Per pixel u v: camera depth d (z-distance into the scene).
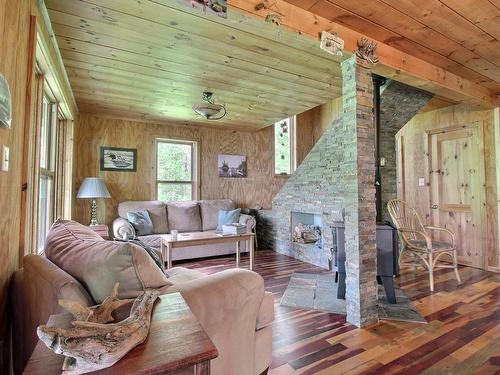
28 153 1.54
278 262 4.22
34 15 1.62
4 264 1.25
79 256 1.21
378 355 1.83
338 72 2.93
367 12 1.99
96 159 4.41
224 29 2.15
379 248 2.66
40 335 0.63
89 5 1.85
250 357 1.45
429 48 2.48
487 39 2.32
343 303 2.68
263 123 5.03
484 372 1.65
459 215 4.09
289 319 2.35
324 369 1.69
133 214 4.16
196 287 1.25
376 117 3.15
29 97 1.55
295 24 1.95
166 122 4.88
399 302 2.68
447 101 3.96
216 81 3.17
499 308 2.54
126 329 0.72
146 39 2.29
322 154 4.02
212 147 5.38
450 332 2.12
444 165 4.26
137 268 1.12
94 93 3.50
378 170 3.18
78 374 0.63
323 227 3.96
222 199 5.42
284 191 4.82
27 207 1.58
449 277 3.48
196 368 0.72
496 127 3.70
